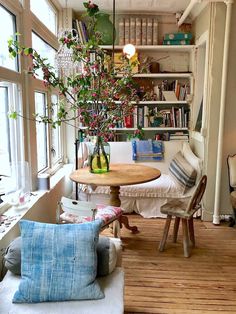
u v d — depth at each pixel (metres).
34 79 2.82
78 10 4.17
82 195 3.86
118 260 1.80
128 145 4.29
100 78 2.60
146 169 3.12
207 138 3.62
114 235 2.93
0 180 2.35
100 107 2.70
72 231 1.59
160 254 2.89
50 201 3.01
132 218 3.78
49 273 1.49
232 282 2.44
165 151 4.26
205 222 3.70
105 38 4.13
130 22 4.20
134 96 2.81
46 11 3.56
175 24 4.41
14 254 1.61
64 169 4.00
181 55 4.55
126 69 2.76
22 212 2.23
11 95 2.50
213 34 3.43
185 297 2.23
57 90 3.74
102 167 2.95
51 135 3.67
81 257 1.52
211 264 2.71
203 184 2.82
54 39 3.69
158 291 2.30
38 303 1.44
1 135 2.46
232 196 3.29
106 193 3.81
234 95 3.52
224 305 2.15
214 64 3.48
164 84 4.37
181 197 3.72
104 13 4.12
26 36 2.60
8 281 1.58
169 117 4.41
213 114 3.57
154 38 4.26
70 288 1.46
